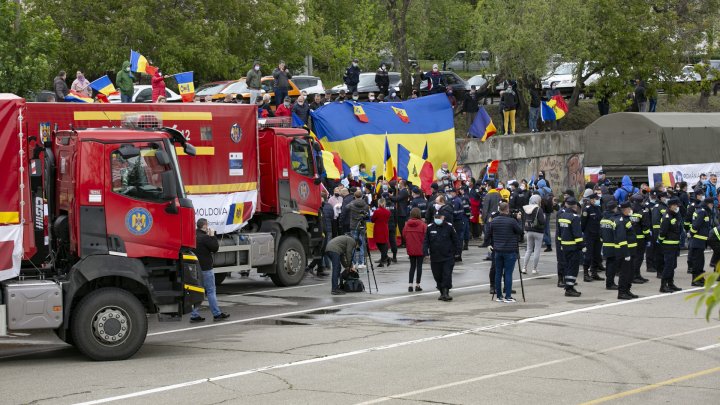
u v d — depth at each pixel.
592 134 43.12
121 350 18.34
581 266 33.56
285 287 29.39
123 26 47.72
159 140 19.05
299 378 16.02
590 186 36.41
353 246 27.84
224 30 50.78
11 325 17.56
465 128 54.56
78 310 18.09
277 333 21.14
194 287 19.61
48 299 17.81
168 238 19.09
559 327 21.02
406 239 27.59
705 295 9.99
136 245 18.75
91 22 48.03
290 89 42.88
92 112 23.64
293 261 29.56
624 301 25.03
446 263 25.45
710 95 73.50
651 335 19.89
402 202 36.03
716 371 16.25
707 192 40.88
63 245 18.97
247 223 28.69
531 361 17.22
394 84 55.31
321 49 61.62
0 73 34.62
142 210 18.83
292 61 57.44
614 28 56.97
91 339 18.12
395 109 42.91
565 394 14.53
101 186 18.47
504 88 52.62
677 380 15.53
